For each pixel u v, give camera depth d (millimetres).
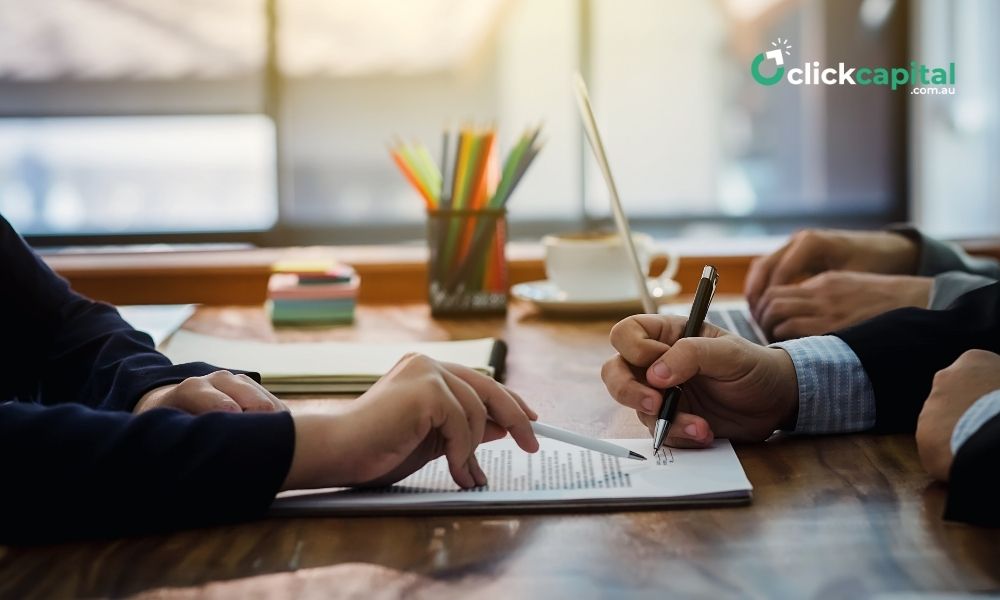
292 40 2604
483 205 1819
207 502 789
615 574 686
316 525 797
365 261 2135
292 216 2617
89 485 775
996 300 1033
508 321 1790
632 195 2641
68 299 1272
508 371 1378
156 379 1026
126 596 673
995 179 2607
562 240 1897
